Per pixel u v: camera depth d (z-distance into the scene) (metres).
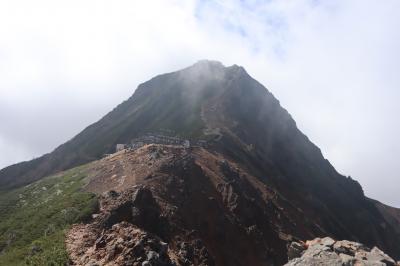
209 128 125.44
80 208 59.91
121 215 55.28
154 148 86.00
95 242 47.53
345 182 163.12
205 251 59.06
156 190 66.31
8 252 52.25
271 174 120.44
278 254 75.19
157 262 43.41
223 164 93.69
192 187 73.75
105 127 153.88
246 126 139.12
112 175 76.12
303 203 118.75
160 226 57.38
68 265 43.59
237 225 73.44
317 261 48.88
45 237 52.69
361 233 136.62
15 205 82.75
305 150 155.50
